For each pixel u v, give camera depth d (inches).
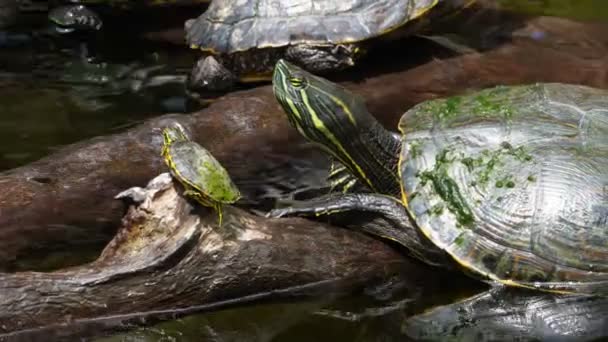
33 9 643.5
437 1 499.2
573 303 305.9
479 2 594.2
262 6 510.9
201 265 289.3
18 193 357.4
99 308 282.2
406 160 335.0
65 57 559.2
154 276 284.8
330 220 324.2
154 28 617.0
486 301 315.6
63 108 479.8
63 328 278.5
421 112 356.5
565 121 336.2
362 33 494.0
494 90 366.9
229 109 446.6
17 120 460.4
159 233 286.4
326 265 311.6
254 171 418.3
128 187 379.6
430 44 534.9
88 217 363.9
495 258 311.0
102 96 499.2
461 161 326.3
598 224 310.0
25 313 271.6
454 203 317.7
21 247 344.8
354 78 496.1
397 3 500.1
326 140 353.4
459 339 299.7
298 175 417.4
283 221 312.3
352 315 312.7
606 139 329.1
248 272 296.4
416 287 326.6
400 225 323.0
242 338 293.1
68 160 386.0
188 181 272.8
